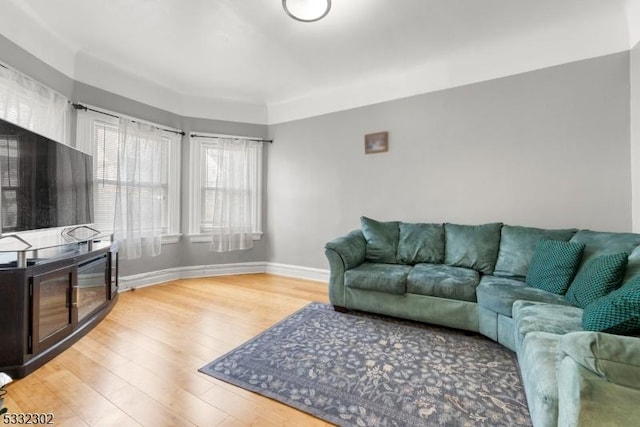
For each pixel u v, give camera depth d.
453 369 1.73
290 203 4.10
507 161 2.80
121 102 3.25
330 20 2.37
